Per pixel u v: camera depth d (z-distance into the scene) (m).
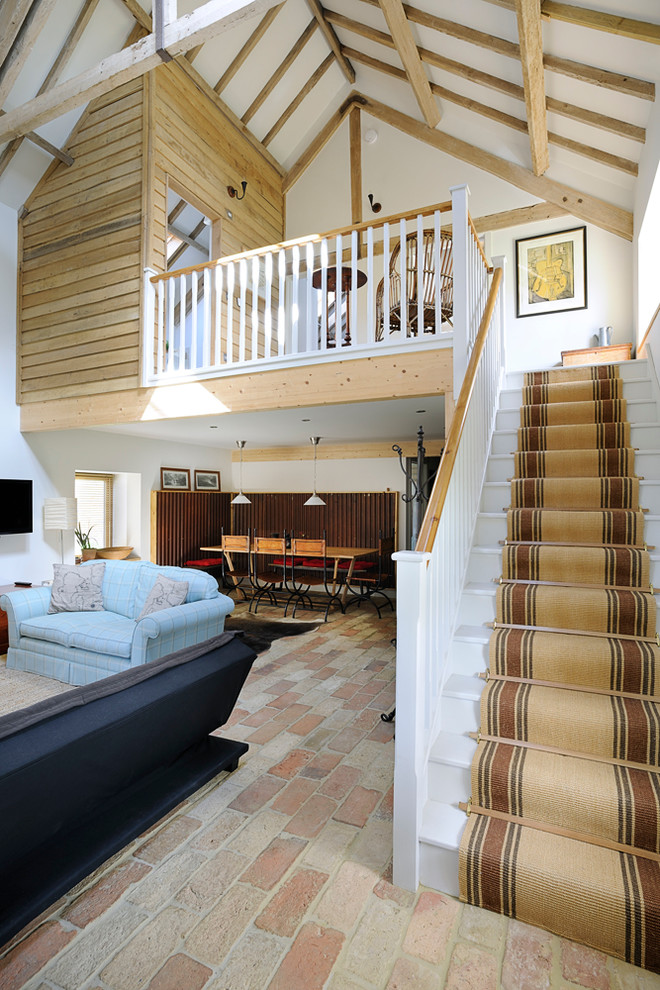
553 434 3.40
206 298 4.67
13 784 1.54
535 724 2.04
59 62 4.96
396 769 1.90
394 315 4.50
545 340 6.11
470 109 5.50
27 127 4.21
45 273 5.72
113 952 1.64
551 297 6.09
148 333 5.00
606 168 5.12
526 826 1.88
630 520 2.70
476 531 3.03
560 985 1.52
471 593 2.58
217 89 5.95
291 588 8.16
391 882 1.93
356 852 2.09
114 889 1.90
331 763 2.79
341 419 5.17
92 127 5.46
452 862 1.85
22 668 4.28
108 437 6.83
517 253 6.23
